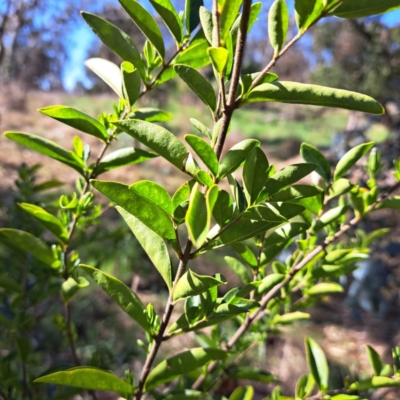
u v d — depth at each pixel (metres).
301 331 0.81
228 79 0.15
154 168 1.91
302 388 0.23
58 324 0.27
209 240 0.14
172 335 0.17
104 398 0.50
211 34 0.15
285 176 0.14
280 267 0.24
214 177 0.14
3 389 0.25
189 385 0.29
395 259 0.68
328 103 0.14
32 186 0.34
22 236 0.20
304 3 0.13
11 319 0.30
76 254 0.22
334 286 0.26
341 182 0.22
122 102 0.21
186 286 0.15
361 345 0.79
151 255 0.17
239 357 0.31
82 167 0.22
